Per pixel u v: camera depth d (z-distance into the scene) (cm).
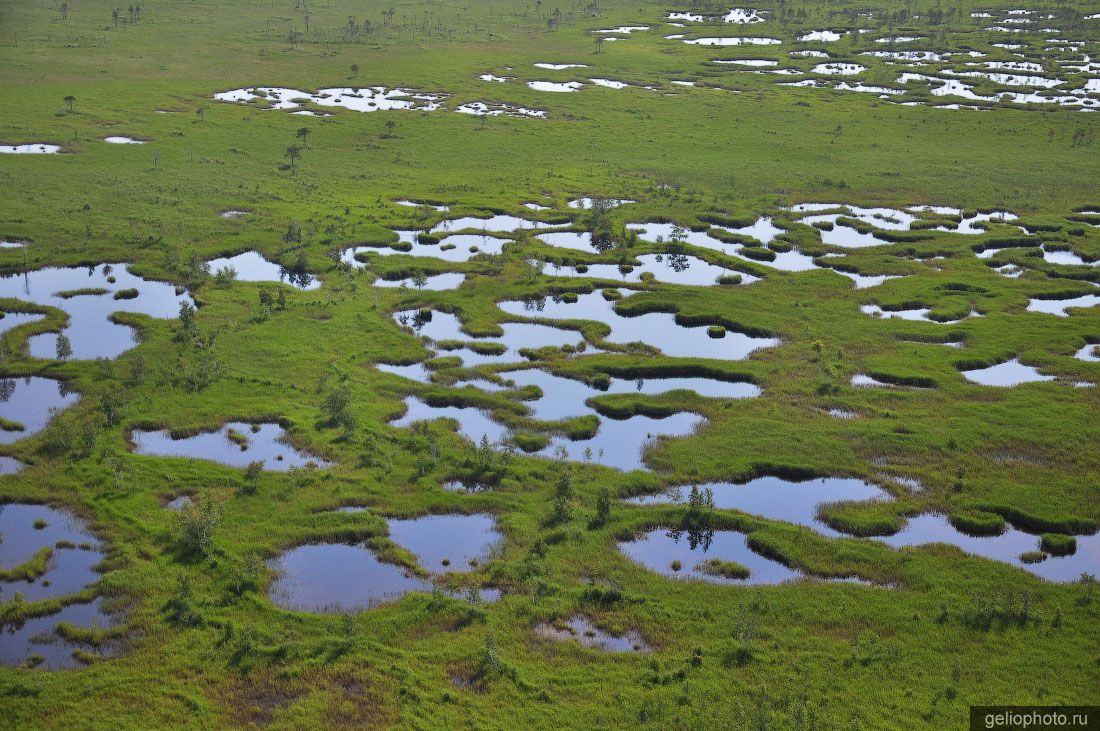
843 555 4703
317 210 9650
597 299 8006
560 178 11119
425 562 4581
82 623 4047
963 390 6400
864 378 6625
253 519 4772
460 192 10456
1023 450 5662
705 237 9475
